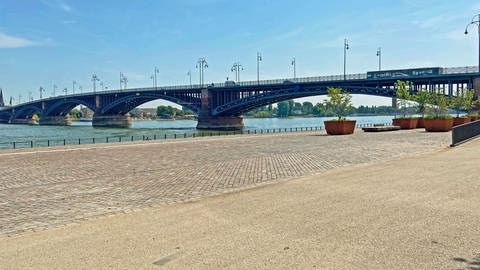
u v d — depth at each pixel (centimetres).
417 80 7281
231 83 10750
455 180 1103
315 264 537
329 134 3834
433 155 1764
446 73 7044
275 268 527
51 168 1630
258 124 14912
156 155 2103
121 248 618
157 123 19125
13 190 1153
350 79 8100
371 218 746
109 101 13962
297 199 927
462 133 2377
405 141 2694
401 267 520
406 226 691
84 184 1231
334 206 846
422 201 869
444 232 654
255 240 640
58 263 564
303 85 8750
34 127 14988
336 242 620
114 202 959
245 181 1223
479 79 6581
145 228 725
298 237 649
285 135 3866
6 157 2103
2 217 835
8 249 629
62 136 8638
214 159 1867
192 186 1155
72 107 17000
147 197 1011
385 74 7819
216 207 875
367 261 543
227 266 538
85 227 743
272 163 1669
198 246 619
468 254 558
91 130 11800
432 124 3966
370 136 3366
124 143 3038
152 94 12031
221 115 11050
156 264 550
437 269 512
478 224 693
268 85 9425
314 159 1764
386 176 1209
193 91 11338
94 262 564
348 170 1373
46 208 911
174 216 806
